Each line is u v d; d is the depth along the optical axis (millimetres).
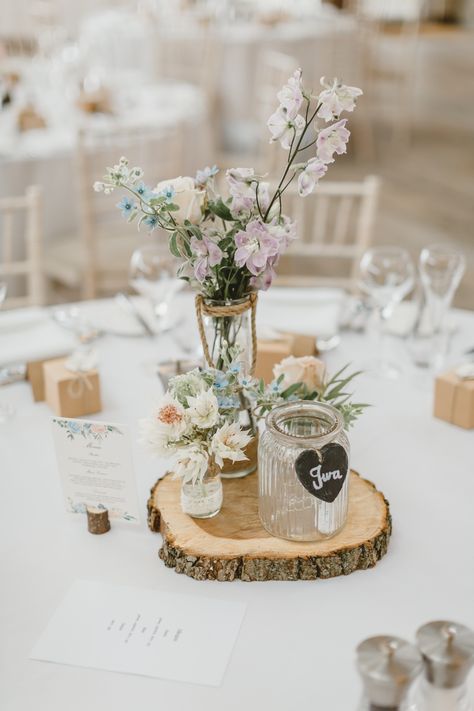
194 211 1124
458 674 821
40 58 5074
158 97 4031
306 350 1692
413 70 7371
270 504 1129
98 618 1070
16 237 3119
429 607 1075
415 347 1794
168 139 3453
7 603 1103
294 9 5816
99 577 1145
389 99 7445
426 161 6074
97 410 1549
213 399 1105
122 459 1180
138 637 1039
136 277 1786
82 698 959
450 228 4762
